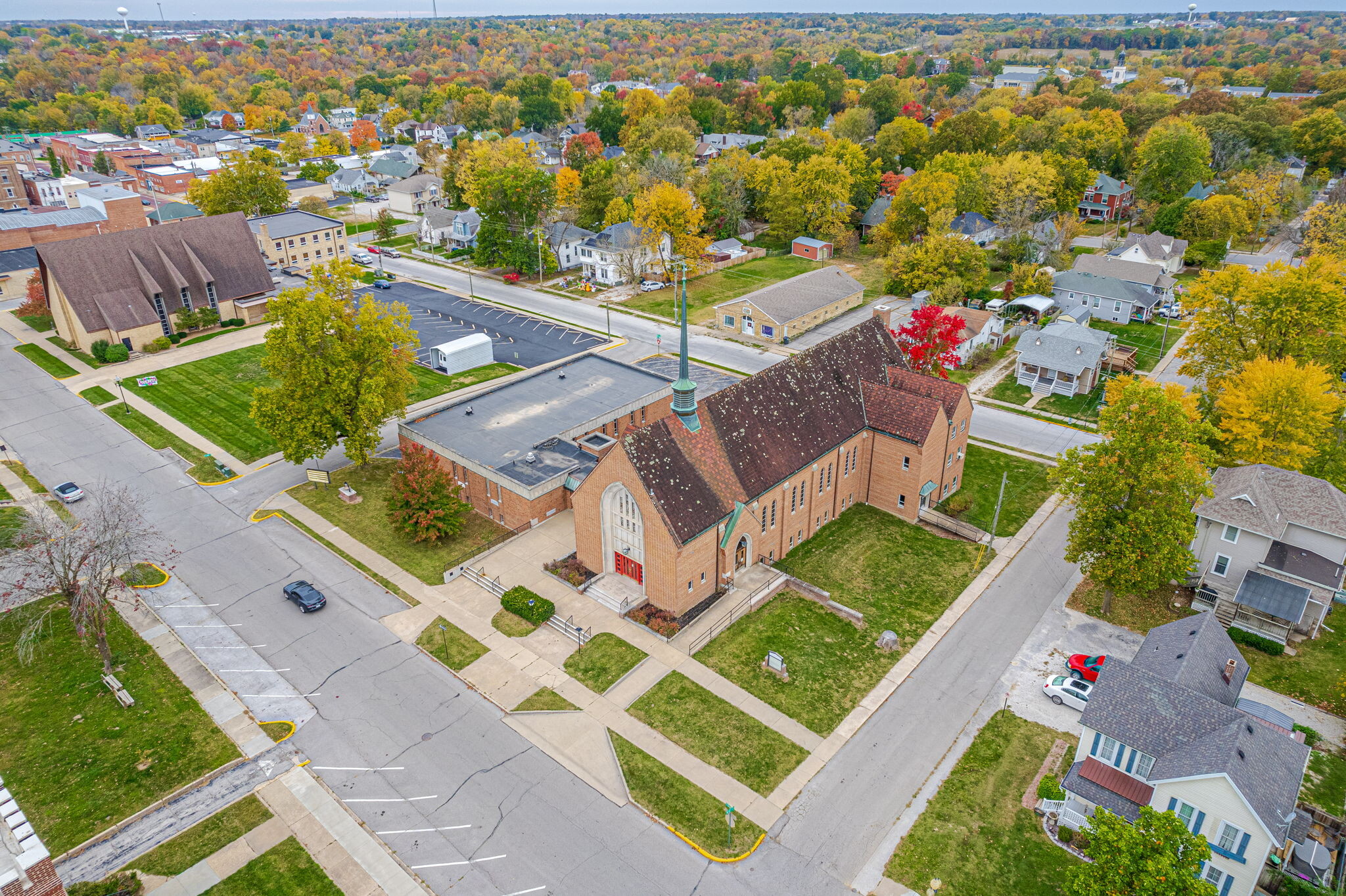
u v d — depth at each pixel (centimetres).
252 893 3416
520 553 5766
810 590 5375
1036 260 11969
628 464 4906
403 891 3428
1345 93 19462
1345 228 11450
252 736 4241
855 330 6594
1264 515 5053
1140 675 3759
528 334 10150
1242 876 3266
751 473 5416
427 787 3941
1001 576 5578
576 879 3481
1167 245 11969
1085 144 16450
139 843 3644
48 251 8950
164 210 13800
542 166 18612
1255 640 4862
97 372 8844
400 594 5375
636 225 12056
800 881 3475
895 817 3778
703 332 10300
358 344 6469
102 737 4209
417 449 6000
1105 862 2966
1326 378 5847
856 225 14812
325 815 3794
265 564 5681
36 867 2694
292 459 6372
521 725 4309
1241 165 16000
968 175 13788
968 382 8850
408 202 16362
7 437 7431
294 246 12319
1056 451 7288
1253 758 3303
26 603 4656
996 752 4141
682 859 3575
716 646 4888
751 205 15250
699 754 4125
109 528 4638
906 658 4822
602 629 5022
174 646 4897
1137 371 8750
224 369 8938
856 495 6519
